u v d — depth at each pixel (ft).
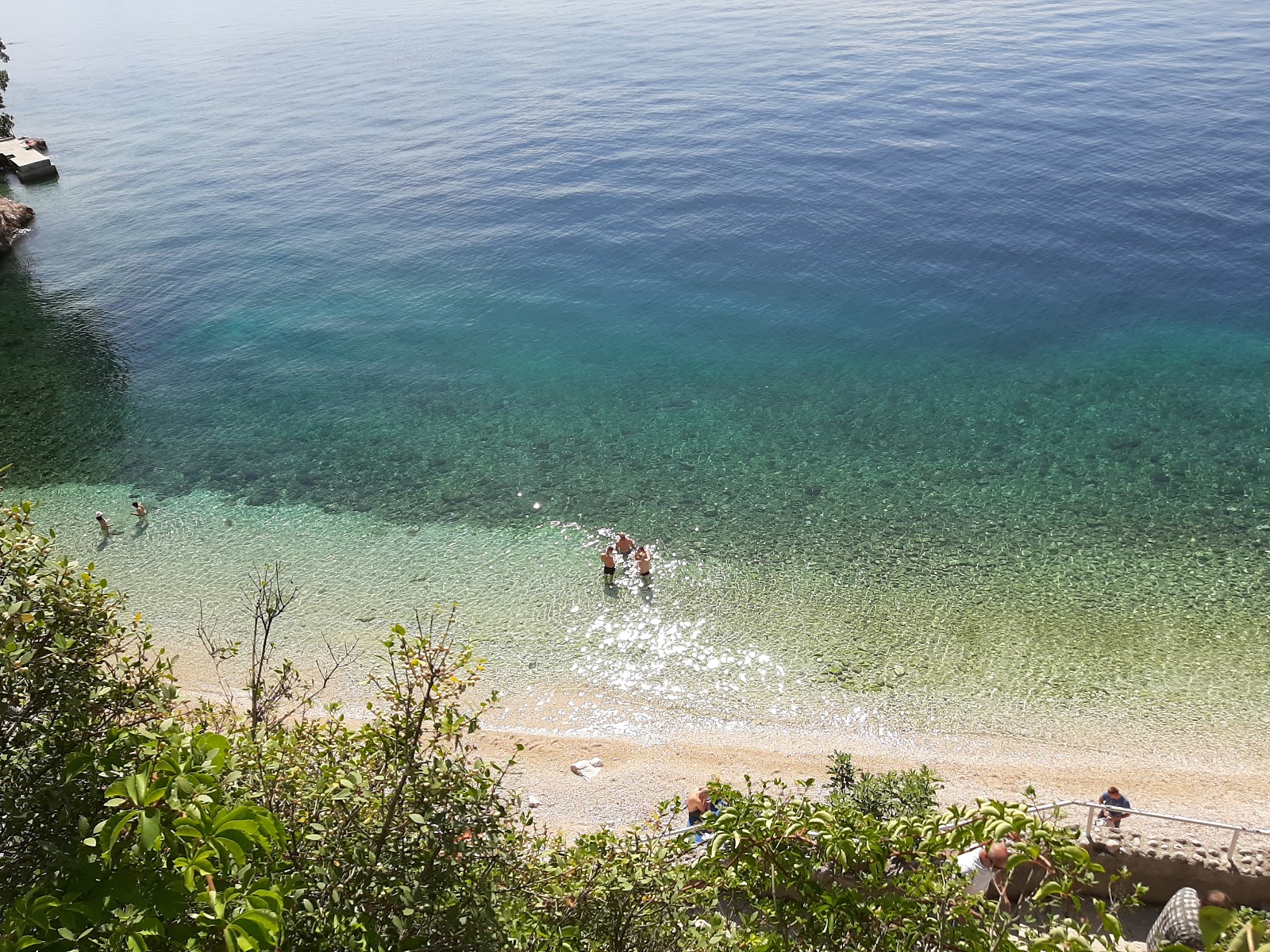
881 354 161.58
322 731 33.47
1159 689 86.28
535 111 341.82
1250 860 53.57
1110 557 103.14
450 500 120.78
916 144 268.82
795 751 82.07
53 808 22.24
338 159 302.45
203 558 109.81
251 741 31.30
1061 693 86.58
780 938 27.53
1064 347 158.71
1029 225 211.41
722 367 159.43
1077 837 25.08
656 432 137.18
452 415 145.28
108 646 27.53
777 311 181.57
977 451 127.03
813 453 128.77
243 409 149.07
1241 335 157.79
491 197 256.52
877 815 54.70
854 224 220.43
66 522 117.39
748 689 89.40
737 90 345.51
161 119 380.17
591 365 162.61
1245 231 198.90
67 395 154.92
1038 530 108.58
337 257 221.25
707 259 208.64
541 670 92.32
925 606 98.02
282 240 233.96
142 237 239.71
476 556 109.19
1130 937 52.54
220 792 21.72
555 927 28.81
